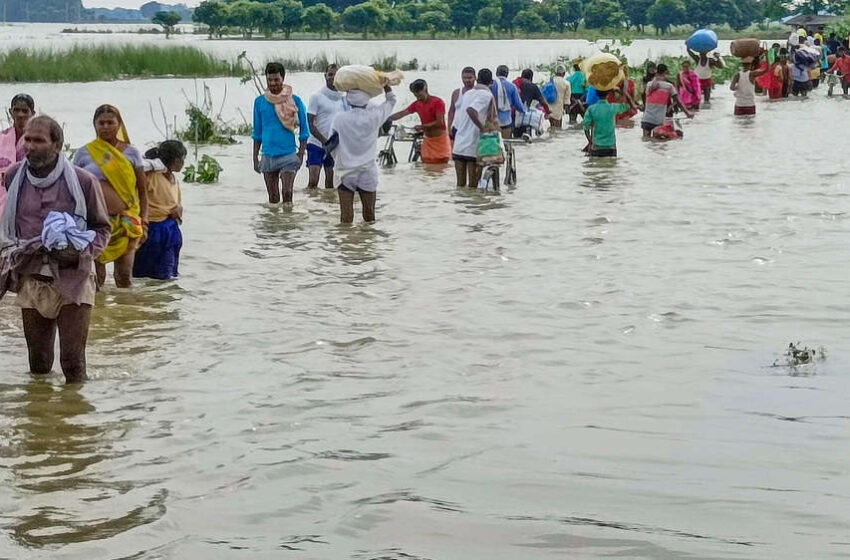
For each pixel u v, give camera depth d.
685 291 10.31
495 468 6.06
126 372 7.98
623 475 5.93
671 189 17.09
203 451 6.38
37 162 7.61
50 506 5.61
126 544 5.16
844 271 11.06
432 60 76.06
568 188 17.45
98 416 7.02
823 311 9.51
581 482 5.84
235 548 5.12
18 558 5.01
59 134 7.70
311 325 9.27
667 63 41.06
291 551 5.08
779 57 39.00
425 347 8.56
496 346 8.57
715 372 7.82
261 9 172.38
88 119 28.27
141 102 34.91
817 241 12.64
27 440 6.57
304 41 166.25
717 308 9.67
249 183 18.52
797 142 23.81
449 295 10.30
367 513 5.48
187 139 25.06
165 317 9.59
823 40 53.56
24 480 5.95
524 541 5.14
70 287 7.64
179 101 35.66
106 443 6.52
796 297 10.02
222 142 24.94
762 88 39.88
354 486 5.84
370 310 9.77
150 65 50.50
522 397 7.31
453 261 11.86
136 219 10.43
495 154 17.22
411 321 9.37
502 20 198.50
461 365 8.08
